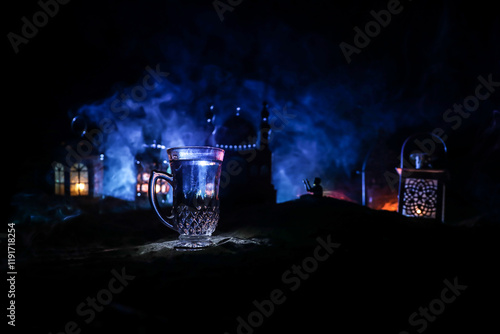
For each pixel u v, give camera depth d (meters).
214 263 2.82
